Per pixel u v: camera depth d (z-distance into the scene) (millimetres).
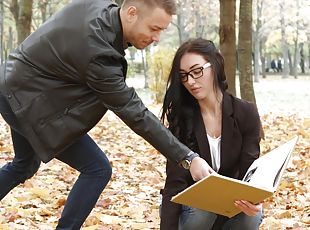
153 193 7746
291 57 74125
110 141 12102
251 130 4195
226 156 4137
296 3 56500
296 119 16562
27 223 5945
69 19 3945
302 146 11211
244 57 14172
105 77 3852
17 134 4488
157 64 22047
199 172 3797
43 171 8586
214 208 3811
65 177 8273
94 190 4371
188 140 4180
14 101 4113
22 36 15570
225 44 13344
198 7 46844
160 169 9164
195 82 4035
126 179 8523
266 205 7090
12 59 4184
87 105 4066
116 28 3893
